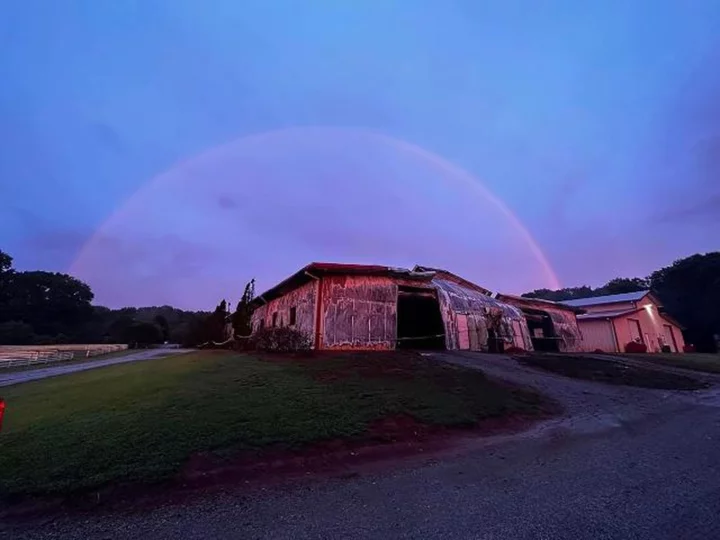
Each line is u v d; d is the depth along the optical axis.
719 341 37.72
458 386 9.19
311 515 3.69
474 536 3.25
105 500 3.98
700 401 10.31
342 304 15.15
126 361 18.53
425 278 16.72
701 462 5.22
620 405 9.23
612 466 5.04
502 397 8.71
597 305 31.94
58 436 5.48
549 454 5.59
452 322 16.83
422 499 4.03
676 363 18.44
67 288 59.50
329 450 5.52
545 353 18.42
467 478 4.64
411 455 5.55
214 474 4.61
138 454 4.89
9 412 7.25
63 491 4.09
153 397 7.45
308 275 15.73
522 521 3.50
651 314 32.84
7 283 55.31
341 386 8.50
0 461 4.73
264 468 4.87
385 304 15.62
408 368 10.66
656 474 4.74
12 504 3.89
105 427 5.77
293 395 7.66
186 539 3.27
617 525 3.42
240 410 6.62
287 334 13.90
